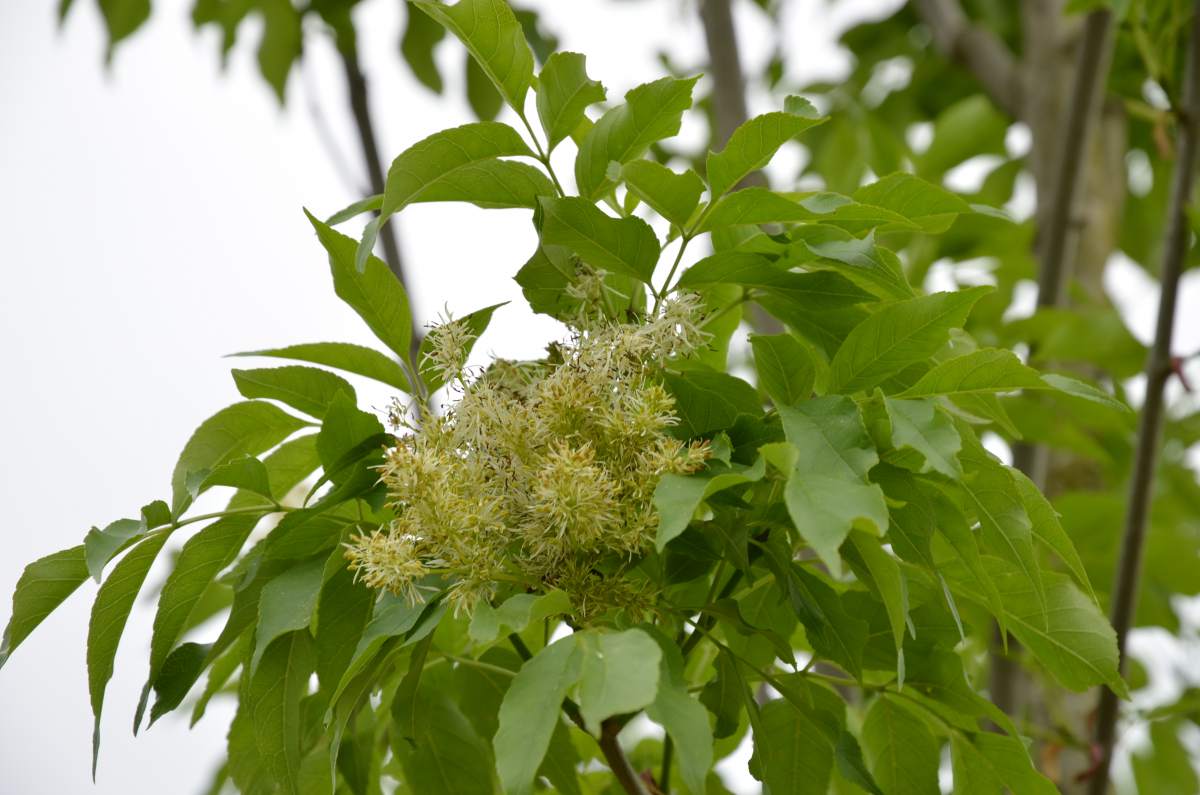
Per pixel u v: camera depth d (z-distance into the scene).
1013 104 5.78
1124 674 3.69
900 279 2.34
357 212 2.55
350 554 2.13
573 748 2.88
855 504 1.81
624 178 2.30
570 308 2.54
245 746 2.78
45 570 2.36
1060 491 5.04
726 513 2.24
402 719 2.63
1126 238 6.99
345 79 5.25
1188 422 5.78
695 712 1.86
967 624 3.00
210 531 2.43
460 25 2.43
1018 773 2.59
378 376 2.65
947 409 2.47
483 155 2.38
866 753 2.83
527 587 2.24
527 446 2.16
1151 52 4.32
